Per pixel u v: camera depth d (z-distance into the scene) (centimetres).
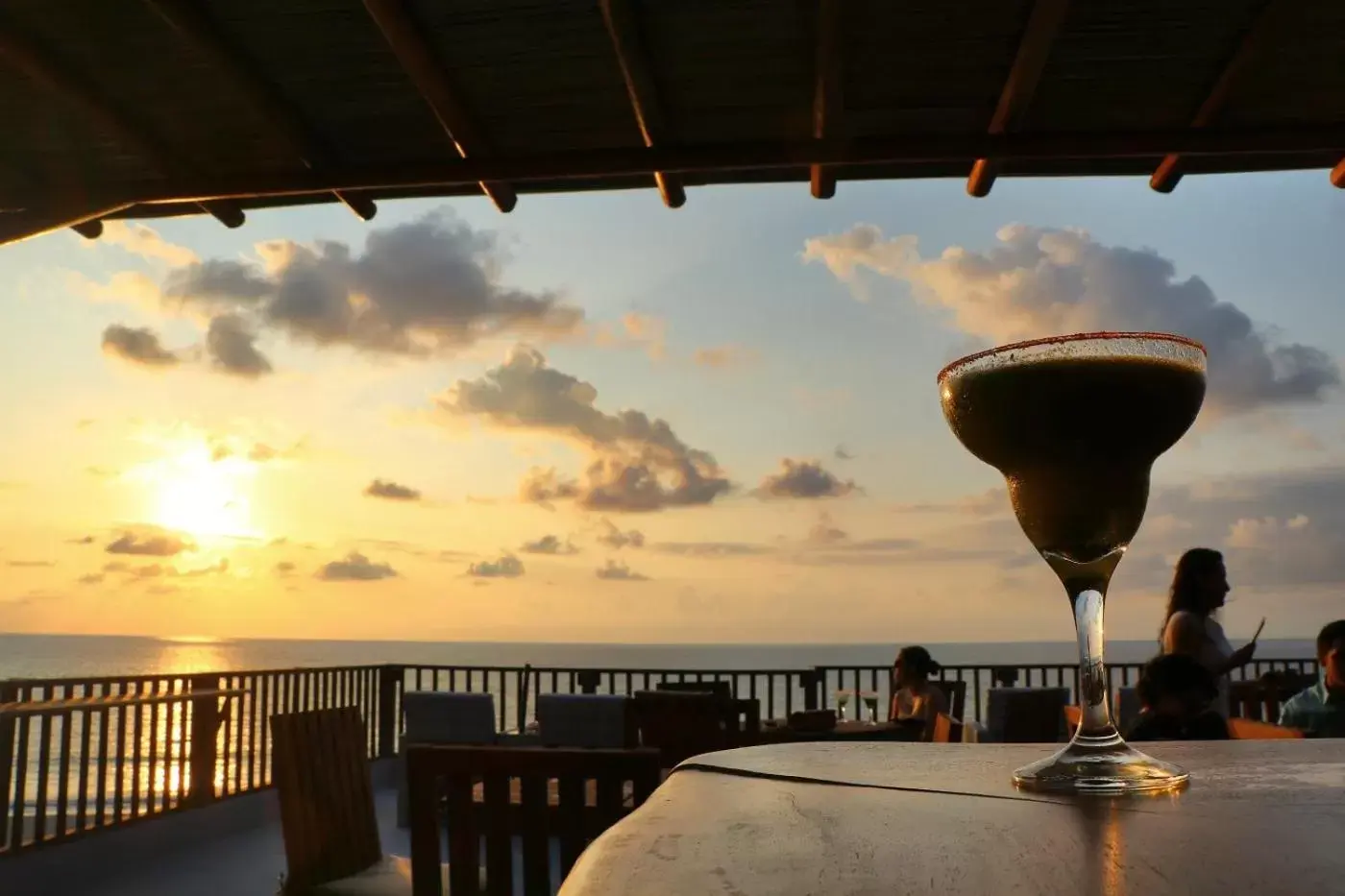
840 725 657
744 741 559
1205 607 492
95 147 316
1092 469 78
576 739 691
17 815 575
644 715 570
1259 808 61
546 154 304
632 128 308
